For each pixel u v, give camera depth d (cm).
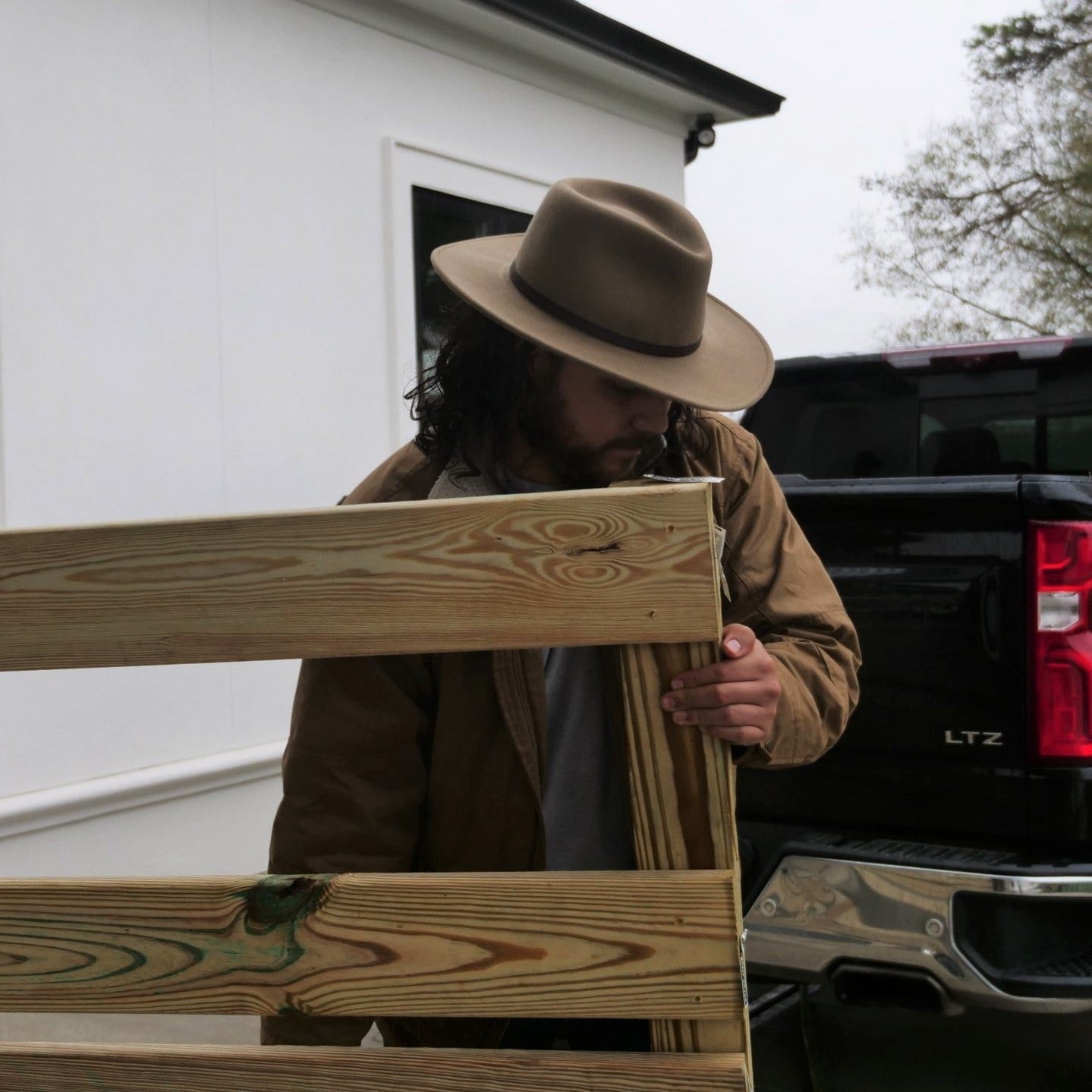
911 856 268
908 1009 272
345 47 445
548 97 546
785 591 168
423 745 162
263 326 413
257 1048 127
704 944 117
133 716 366
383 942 122
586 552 113
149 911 126
